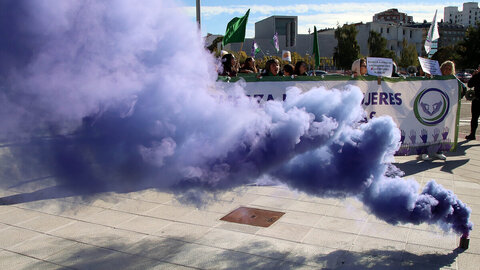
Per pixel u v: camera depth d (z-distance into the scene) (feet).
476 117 31.94
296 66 24.82
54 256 11.75
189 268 10.97
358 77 22.95
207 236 13.14
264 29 193.06
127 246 12.41
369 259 11.41
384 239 12.81
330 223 14.17
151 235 13.26
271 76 21.48
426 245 12.32
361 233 13.29
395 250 11.99
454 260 11.30
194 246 12.37
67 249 12.23
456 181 19.80
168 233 13.41
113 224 14.23
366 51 250.16
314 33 27.55
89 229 13.79
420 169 22.33
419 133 24.34
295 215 14.99
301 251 11.98
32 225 14.11
